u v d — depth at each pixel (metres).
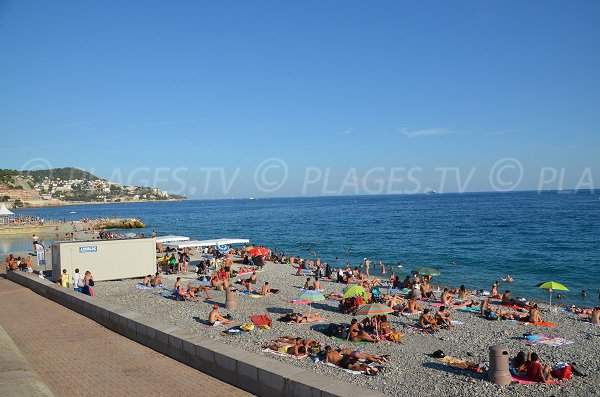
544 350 16.11
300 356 14.78
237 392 9.77
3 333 13.05
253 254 37.25
